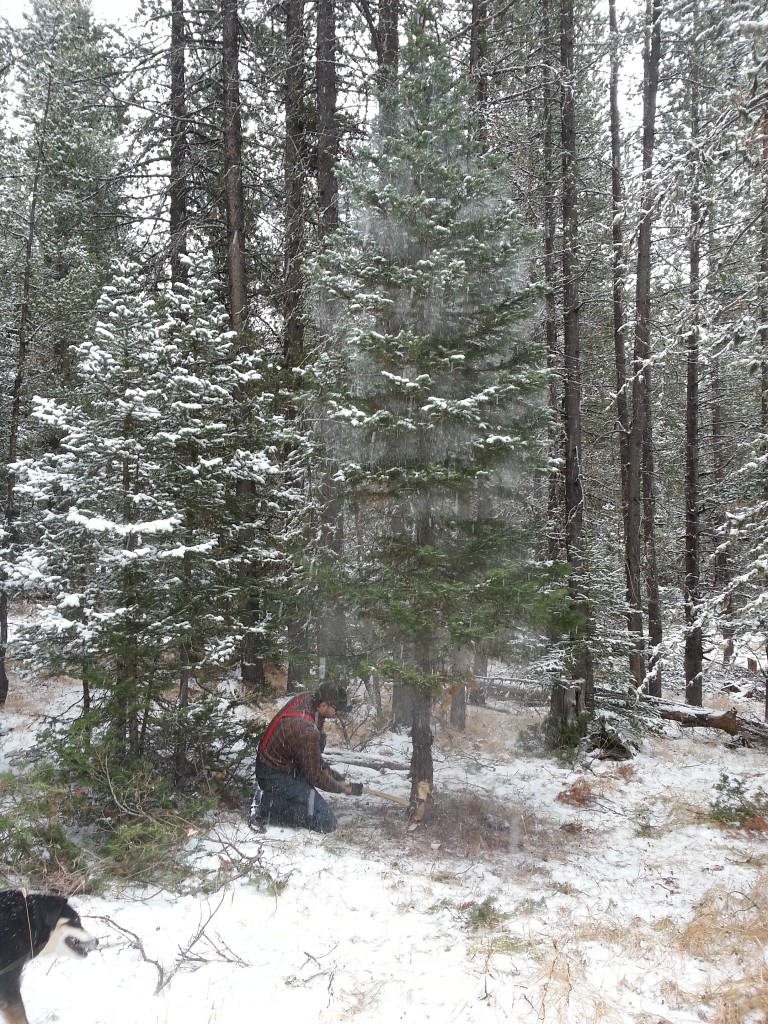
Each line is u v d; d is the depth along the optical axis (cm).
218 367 662
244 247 1160
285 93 1082
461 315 614
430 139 617
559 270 1035
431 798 611
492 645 584
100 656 575
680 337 629
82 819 519
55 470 599
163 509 587
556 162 1169
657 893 489
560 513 1068
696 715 1036
